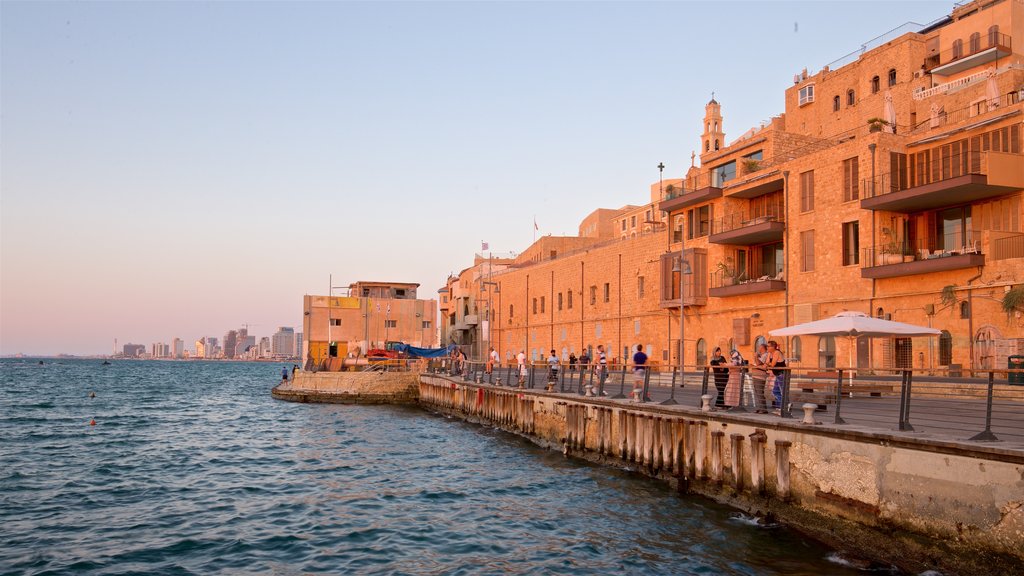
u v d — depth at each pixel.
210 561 15.18
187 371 186.25
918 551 12.59
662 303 48.38
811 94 52.69
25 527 17.98
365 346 78.56
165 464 28.52
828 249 37.16
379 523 18.38
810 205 38.59
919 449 12.71
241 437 37.88
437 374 55.44
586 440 26.70
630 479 22.08
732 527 16.28
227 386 102.12
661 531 16.45
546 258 79.38
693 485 19.42
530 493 21.67
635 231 74.94
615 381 41.25
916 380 28.64
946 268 30.77
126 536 17.17
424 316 85.38
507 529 17.56
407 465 27.84
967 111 37.59
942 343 31.38
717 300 44.94
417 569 14.58
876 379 32.78
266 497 21.86
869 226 34.91
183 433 39.84
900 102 44.59
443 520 18.62
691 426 19.55
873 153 34.69
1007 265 28.91
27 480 24.53
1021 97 33.56
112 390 86.44
